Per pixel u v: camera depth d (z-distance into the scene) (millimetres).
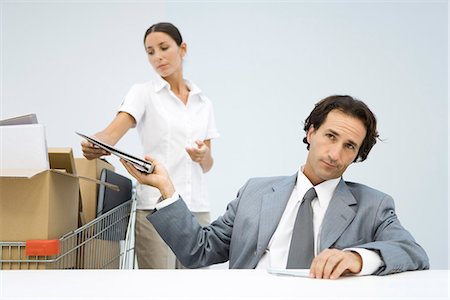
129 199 1887
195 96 2023
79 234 1502
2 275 773
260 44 3223
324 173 1224
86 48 3191
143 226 1831
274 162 3201
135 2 3195
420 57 3271
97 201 1732
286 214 1286
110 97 3191
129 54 3199
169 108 1944
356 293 629
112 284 681
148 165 1241
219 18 3217
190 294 605
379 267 862
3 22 3172
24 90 3178
